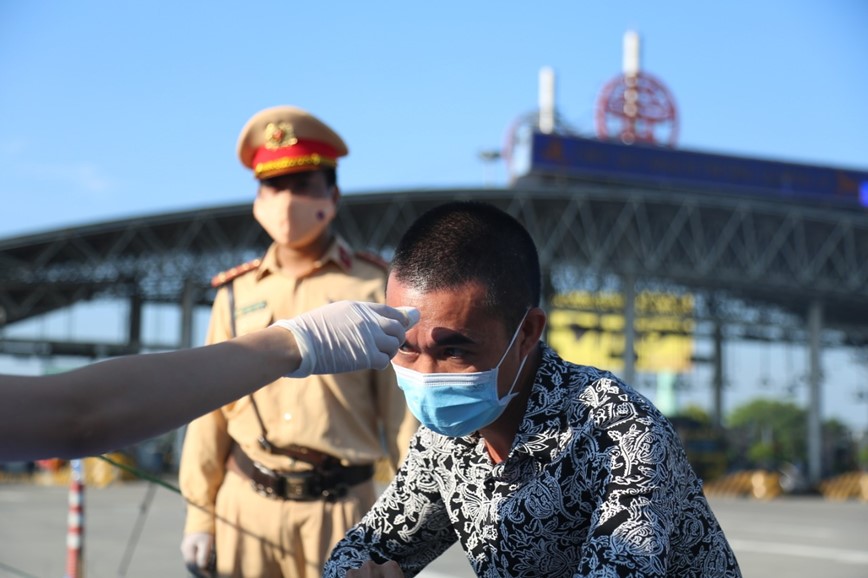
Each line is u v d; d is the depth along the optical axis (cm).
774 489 3078
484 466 186
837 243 4197
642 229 3825
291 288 346
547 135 3844
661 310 4338
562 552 179
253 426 330
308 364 130
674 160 3991
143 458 2236
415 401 175
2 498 1838
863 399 4756
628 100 4141
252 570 329
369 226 3728
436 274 170
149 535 1079
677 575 182
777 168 4116
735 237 4112
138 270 3559
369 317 138
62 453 113
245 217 3472
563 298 4066
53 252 3362
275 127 338
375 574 196
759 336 4622
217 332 354
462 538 192
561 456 176
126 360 119
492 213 178
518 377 180
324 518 326
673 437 174
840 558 1041
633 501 164
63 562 848
